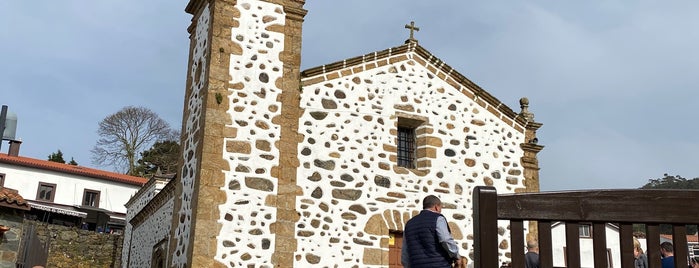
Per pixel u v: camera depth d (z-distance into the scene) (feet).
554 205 11.98
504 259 45.68
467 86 49.19
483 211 11.78
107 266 99.91
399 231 44.09
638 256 30.68
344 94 44.78
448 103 48.16
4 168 131.54
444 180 46.29
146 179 150.20
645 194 12.03
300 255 40.60
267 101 41.86
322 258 41.11
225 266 38.01
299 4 44.78
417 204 44.83
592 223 12.02
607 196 12.06
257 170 40.40
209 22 42.88
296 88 42.96
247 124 40.91
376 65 46.37
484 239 11.65
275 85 42.42
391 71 46.78
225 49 41.63
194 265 37.19
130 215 92.38
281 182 40.91
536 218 11.89
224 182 39.32
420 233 21.03
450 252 20.67
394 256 43.88
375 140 44.83
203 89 41.50
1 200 42.11
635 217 11.93
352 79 45.32
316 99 43.86
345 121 44.29
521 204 11.93
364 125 44.78
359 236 42.52
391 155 45.06
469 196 46.78
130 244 82.02
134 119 179.42
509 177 48.96
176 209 42.42
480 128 48.93
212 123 39.93
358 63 45.73
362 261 42.14
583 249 79.92
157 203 62.49
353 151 43.93
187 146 42.91
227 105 40.70
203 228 37.96
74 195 137.69
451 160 47.03
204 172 38.86
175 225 41.83
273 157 41.09
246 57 42.09
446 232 20.76
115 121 177.58
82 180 139.74
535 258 31.63
